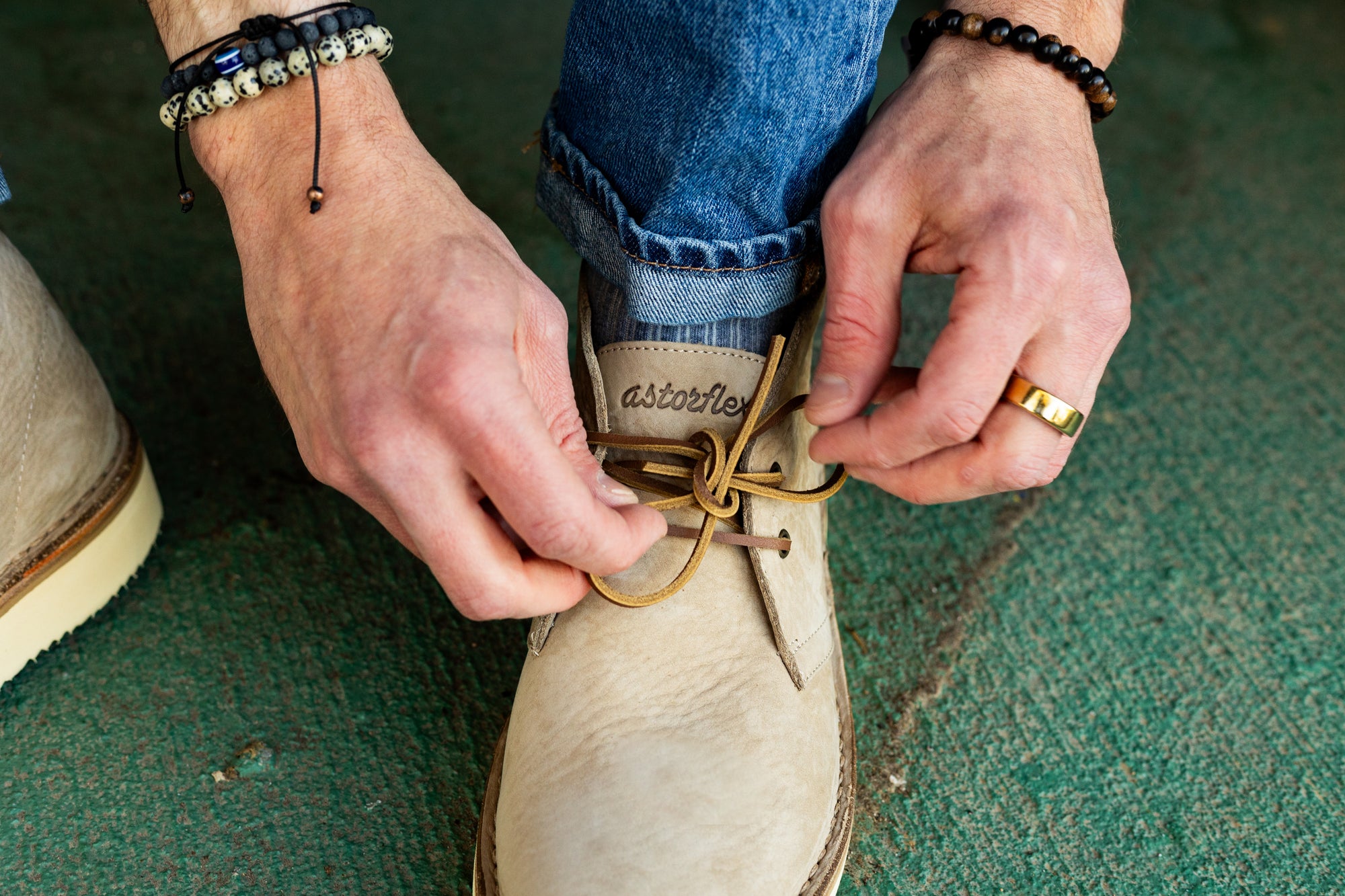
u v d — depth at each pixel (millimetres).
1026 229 552
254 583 902
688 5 583
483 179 1358
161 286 1188
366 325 542
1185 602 921
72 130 1396
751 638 693
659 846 597
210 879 703
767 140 633
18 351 718
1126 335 1199
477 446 505
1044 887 723
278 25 593
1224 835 755
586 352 735
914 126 632
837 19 613
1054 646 883
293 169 599
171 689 817
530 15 1717
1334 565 956
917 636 887
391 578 918
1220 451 1066
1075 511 1005
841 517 993
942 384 551
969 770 791
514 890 609
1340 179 1441
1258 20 1805
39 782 752
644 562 692
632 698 658
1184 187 1416
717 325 724
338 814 743
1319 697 849
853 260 624
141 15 1648
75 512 808
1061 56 635
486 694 829
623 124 659
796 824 637
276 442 1037
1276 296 1251
